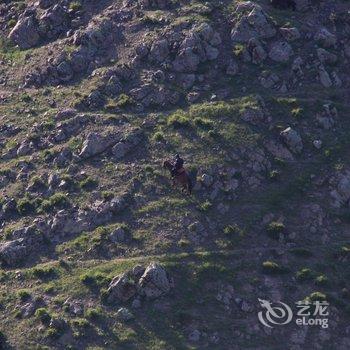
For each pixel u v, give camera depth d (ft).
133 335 601.21
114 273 629.10
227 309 616.80
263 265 636.48
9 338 606.96
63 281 633.61
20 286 637.30
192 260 636.07
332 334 612.29
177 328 605.31
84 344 599.57
